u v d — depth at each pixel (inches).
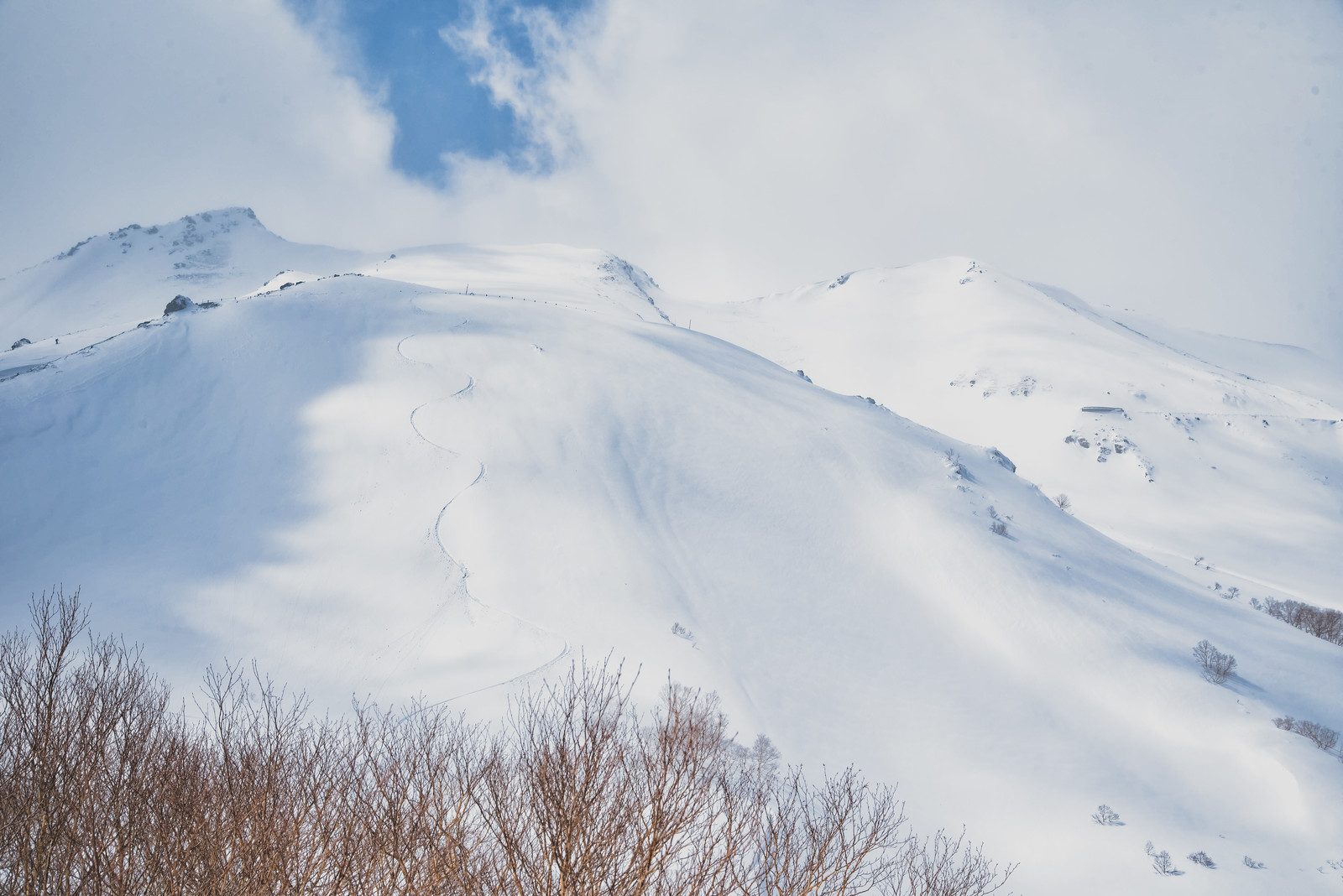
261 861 237.1
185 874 236.7
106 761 280.4
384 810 254.1
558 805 235.1
